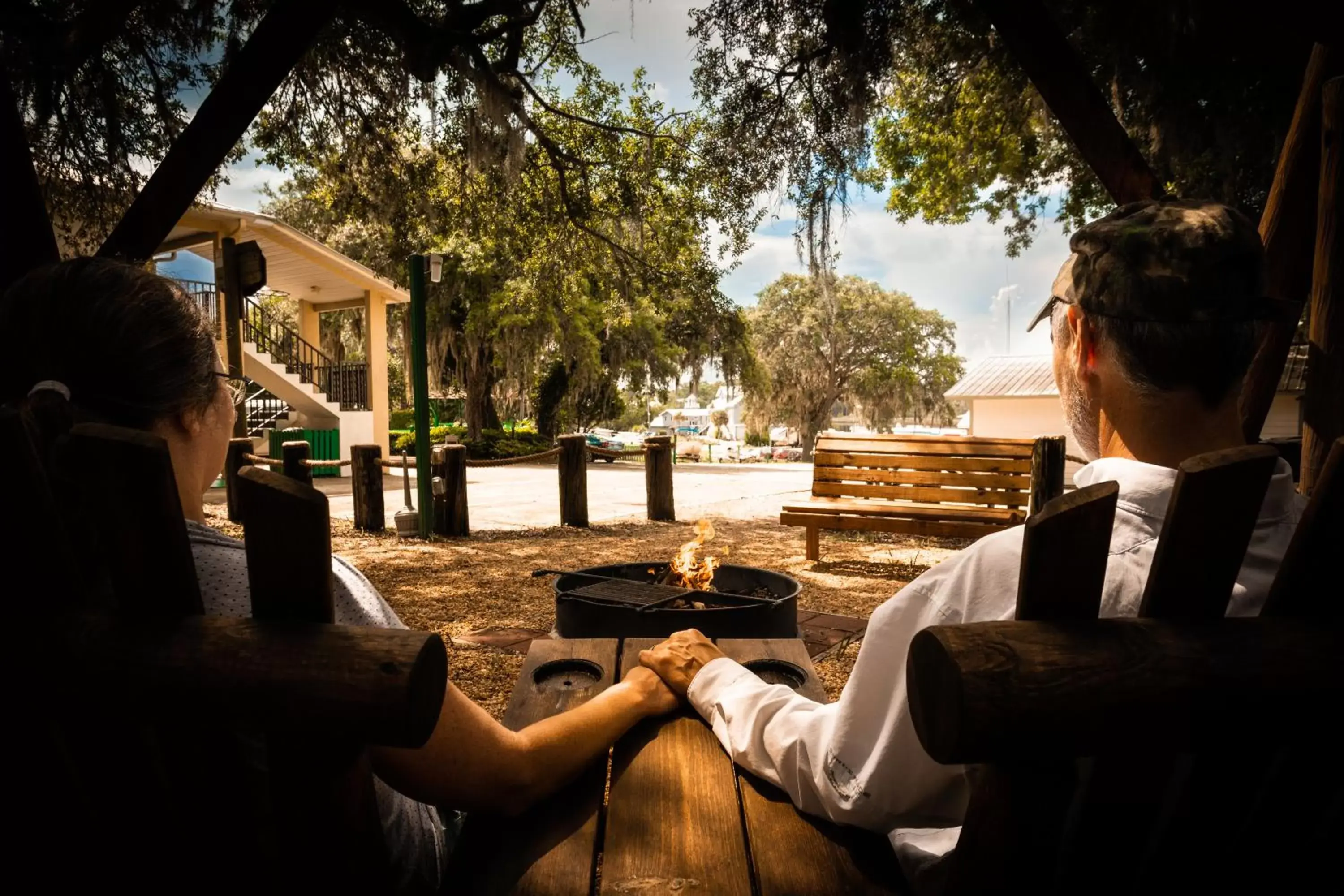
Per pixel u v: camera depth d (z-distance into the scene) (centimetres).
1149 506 79
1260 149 656
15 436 56
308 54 673
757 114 672
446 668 62
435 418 2819
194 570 61
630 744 119
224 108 417
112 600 71
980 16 700
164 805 68
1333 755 59
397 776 89
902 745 85
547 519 894
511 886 88
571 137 1019
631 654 163
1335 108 217
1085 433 93
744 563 625
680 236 1139
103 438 54
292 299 2230
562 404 2638
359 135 784
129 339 82
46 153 564
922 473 624
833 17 555
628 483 1430
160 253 1371
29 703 61
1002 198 1002
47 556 60
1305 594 58
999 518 552
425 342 733
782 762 102
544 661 158
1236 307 78
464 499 757
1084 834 63
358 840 67
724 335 2517
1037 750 55
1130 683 54
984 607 81
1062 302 93
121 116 601
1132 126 722
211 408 91
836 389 4441
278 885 71
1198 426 81
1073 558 56
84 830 67
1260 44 571
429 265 727
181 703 59
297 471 754
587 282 2212
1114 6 575
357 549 684
